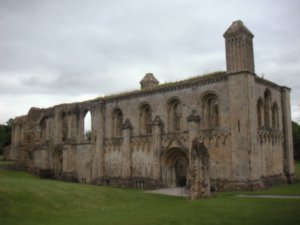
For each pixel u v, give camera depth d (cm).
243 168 3741
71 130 5712
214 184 3931
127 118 4997
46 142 6084
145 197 3344
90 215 2472
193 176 3206
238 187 3744
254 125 3859
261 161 4009
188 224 2045
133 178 4791
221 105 4000
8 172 5681
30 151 6222
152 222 2122
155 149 4503
